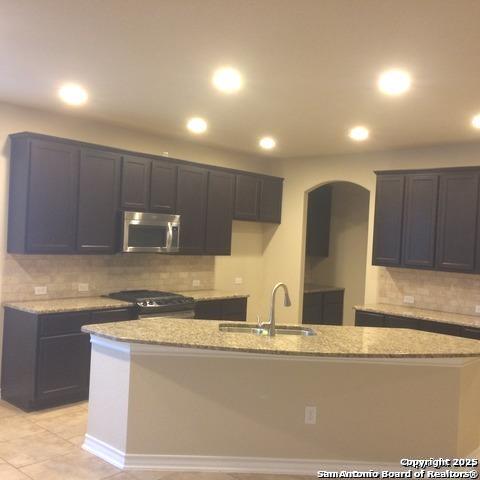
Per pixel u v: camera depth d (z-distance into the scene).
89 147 4.85
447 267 5.28
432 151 5.76
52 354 4.40
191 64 3.35
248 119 4.81
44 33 2.93
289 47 2.98
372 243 6.03
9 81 3.89
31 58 3.36
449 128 4.83
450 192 5.27
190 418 3.35
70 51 3.21
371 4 2.41
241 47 3.02
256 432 3.35
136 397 3.34
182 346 3.17
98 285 5.38
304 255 6.98
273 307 3.55
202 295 5.91
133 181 5.24
